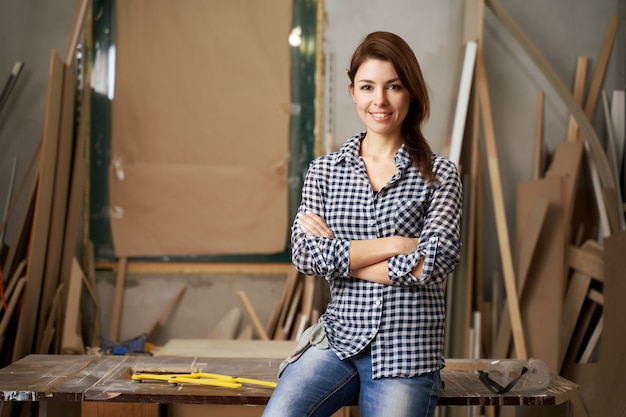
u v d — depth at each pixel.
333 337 2.32
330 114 4.96
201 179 4.95
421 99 2.33
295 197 4.97
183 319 4.98
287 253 4.98
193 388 2.50
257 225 4.96
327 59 4.96
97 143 4.96
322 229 2.37
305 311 4.73
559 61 5.04
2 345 4.15
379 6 4.97
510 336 4.50
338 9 4.96
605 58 4.99
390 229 2.33
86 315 4.89
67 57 4.62
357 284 2.32
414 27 4.98
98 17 4.95
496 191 4.66
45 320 4.43
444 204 2.32
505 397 2.45
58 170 4.49
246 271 4.98
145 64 4.94
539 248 4.60
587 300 4.61
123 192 4.95
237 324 4.85
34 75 4.92
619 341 4.02
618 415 3.75
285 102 4.95
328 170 2.44
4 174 4.91
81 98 4.88
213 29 4.94
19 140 4.91
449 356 4.50
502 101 5.04
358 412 4.17
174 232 4.96
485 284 4.98
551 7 5.04
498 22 5.03
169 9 4.93
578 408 4.32
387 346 2.26
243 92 4.95
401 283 2.25
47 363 2.84
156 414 2.80
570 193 4.70
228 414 2.79
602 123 5.01
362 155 2.45
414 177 2.34
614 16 5.00
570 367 4.56
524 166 5.04
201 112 4.94
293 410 2.20
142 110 4.94
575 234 4.89
